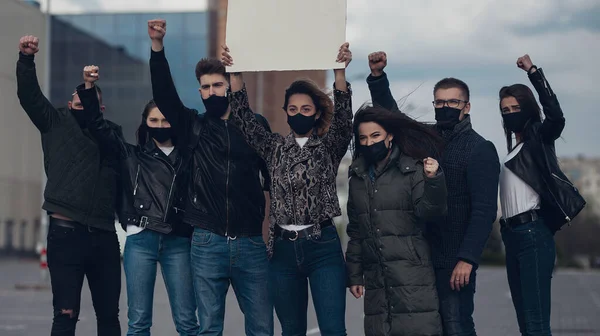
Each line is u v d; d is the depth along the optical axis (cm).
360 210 596
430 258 591
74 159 631
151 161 657
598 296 2333
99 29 6278
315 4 593
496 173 604
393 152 593
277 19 594
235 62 595
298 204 591
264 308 618
